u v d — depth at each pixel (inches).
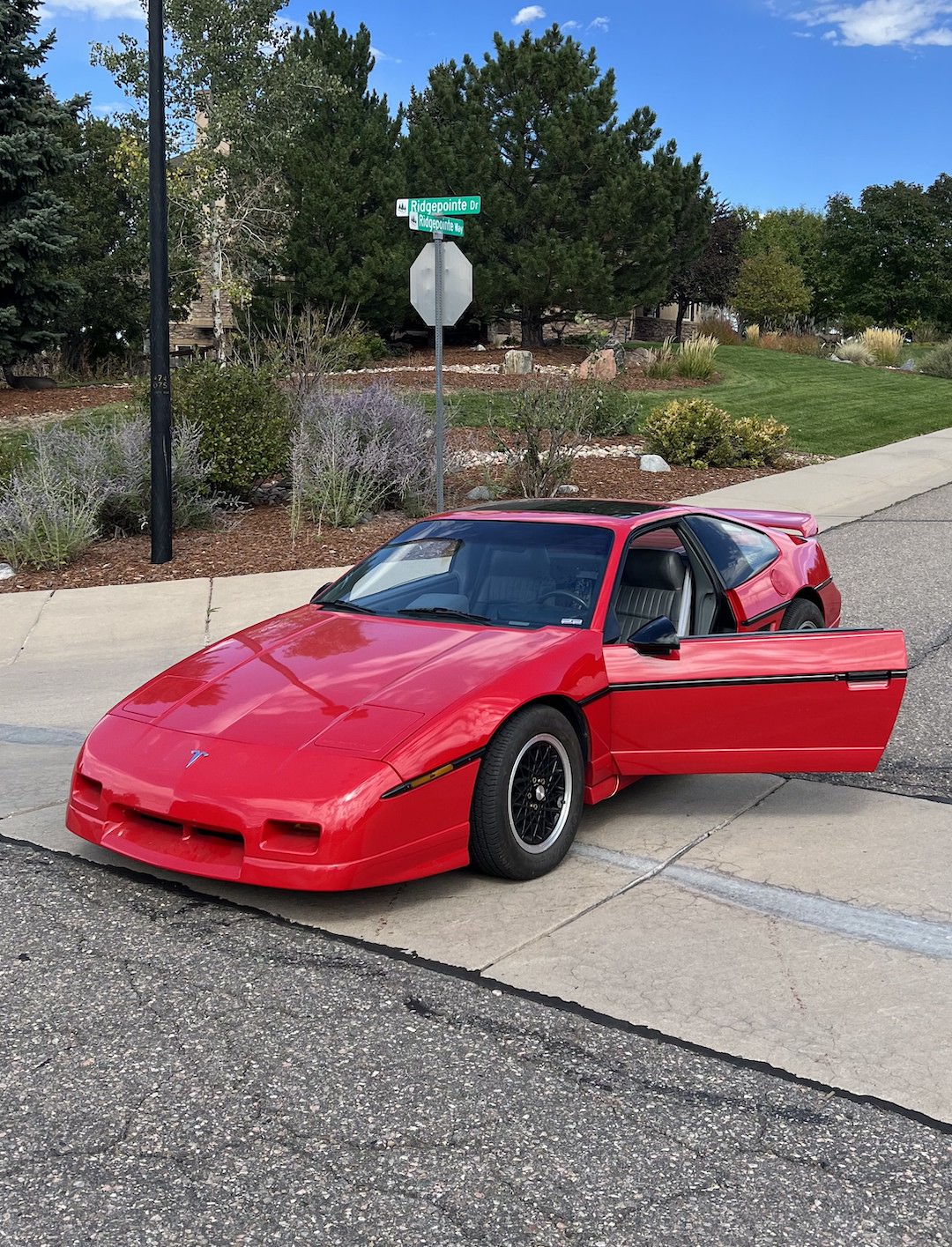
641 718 190.4
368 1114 119.1
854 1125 116.2
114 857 190.4
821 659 189.8
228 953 155.3
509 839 171.6
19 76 853.2
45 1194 107.7
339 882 154.3
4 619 375.2
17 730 270.5
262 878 156.2
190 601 387.5
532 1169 110.0
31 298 891.4
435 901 170.7
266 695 179.6
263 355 745.0
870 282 2229.3
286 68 992.2
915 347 1867.6
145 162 974.4
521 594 202.4
